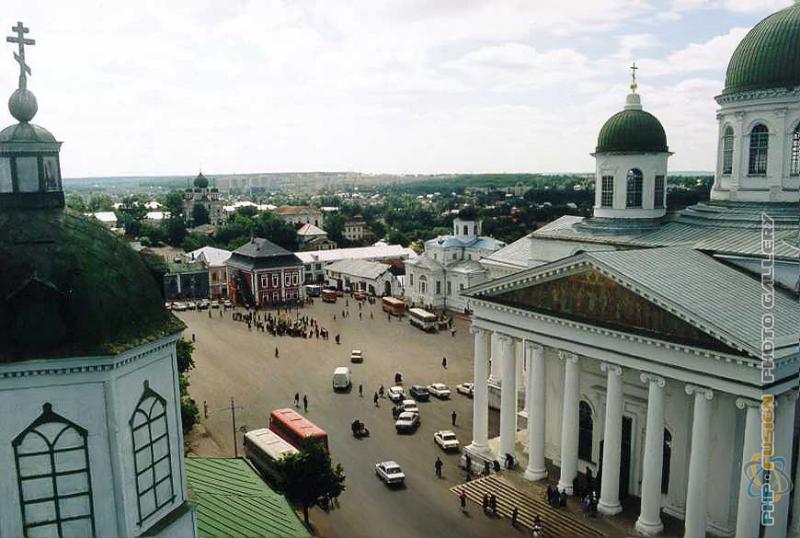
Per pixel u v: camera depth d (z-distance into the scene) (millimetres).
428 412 68750
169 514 21281
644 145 55625
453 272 125125
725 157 52281
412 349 96625
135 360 19500
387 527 45219
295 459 45156
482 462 52844
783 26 47531
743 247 44969
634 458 46000
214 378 82562
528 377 55344
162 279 22078
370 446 59844
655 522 40562
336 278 155375
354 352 90812
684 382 37906
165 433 21094
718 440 40250
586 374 49125
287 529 26781
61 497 18453
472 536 43906
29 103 20438
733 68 50188
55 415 18078
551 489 46344
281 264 137000
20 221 19188
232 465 33094
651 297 38469
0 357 17234
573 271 43562
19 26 20297
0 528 17875
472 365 87312
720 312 37500
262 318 121938
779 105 47125
